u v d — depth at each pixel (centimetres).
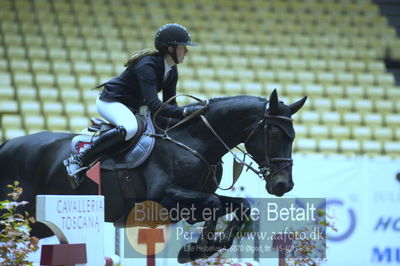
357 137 2033
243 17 2614
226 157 1150
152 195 716
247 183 1145
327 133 2017
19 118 1881
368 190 1281
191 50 2359
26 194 800
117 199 751
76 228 650
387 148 1969
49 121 1889
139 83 734
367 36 2633
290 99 2161
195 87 2158
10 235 640
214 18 2575
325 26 2641
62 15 2422
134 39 2381
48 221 616
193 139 730
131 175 739
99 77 2150
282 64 2373
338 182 1276
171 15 2541
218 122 721
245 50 2412
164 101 789
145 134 744
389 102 2222
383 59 2542
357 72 2428
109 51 2283
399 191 1291
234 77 2256
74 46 2283
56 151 794
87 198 670
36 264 765
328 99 2191
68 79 2105
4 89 1998
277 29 2567
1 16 2366
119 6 2531
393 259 1281
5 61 2145
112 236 1080
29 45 2248
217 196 727
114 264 885
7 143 834
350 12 2755
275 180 685
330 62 2427
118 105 757
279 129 691
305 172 1267
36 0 2466
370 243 1273
